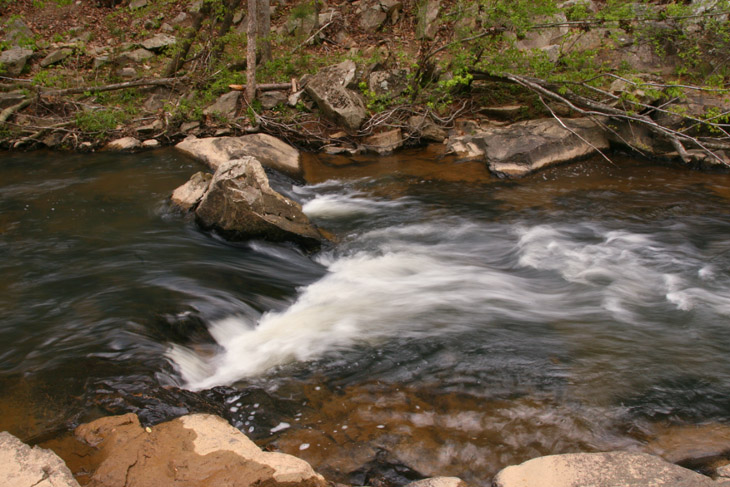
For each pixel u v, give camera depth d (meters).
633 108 11.24
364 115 12.09
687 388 4.59
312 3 15.03
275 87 12.96
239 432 3.69
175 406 4.11
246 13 15.84
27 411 4.04
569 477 3.30
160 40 14.89
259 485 3.17
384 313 5.89
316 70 13.68
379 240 8.04
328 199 9.66
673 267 7.04
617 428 4.12
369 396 4.46
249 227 7.39
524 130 11.20
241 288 6.19
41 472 3.14
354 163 11.34
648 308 6.03
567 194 9.62
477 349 5.14
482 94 12.75
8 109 12.14
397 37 15.12
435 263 7.30
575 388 4.57
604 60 12.99
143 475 3.25
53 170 10.44
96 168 10.55
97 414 3.99
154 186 9.54
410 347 5.18
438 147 11.98
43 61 14.03
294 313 5.91
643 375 4.77
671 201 9.25
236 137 11.28
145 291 5.85
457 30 12.18
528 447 3.92
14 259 6.70
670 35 12.60
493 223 8.58
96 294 5.78
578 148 11.09
